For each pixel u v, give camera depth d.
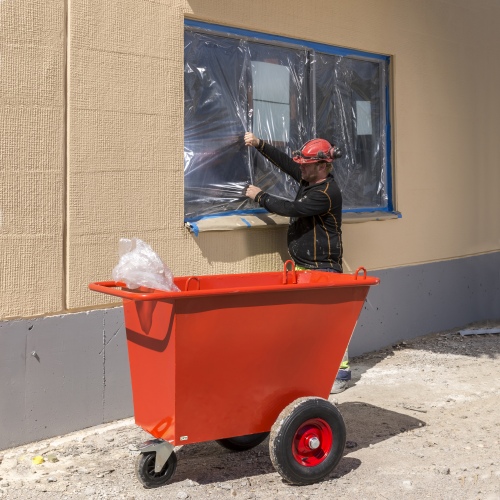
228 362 4.43
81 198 5.44
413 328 8.45
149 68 5.80
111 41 5.57
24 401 5.23
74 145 5.39
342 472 4.83
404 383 6.86
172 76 5.95
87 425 5.59
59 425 5.42
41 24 5.21
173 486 4.61
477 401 6.34
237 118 6.64
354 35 7.55
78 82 5.40
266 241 6.66
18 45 5.09
